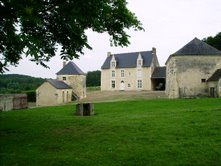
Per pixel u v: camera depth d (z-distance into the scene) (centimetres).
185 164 1020
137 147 1236
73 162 1080
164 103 3491
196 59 5034
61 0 1188
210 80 4831
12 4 990
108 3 1399
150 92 6806
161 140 1338
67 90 6712
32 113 2750
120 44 1517
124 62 8088
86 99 6681
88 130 1631
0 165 1074
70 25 1266
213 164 1019
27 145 1342
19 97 4581
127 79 7969
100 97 6688
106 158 1110
